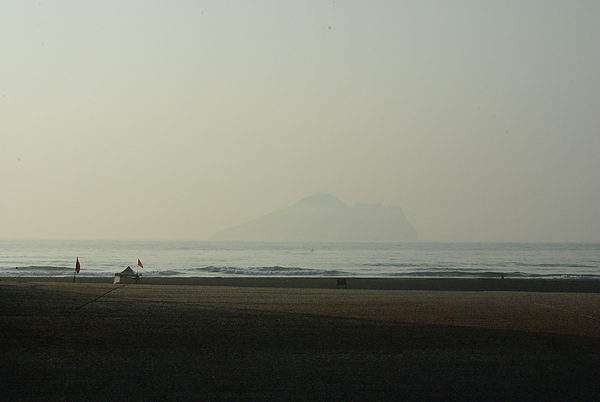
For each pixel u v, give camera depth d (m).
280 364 12.88
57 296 25.86
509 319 20.53
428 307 24.20
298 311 22.00
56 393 10.38
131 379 11.45
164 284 40.12
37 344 14.79
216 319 19.42
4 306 21.75
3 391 10.46
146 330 17.06
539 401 10.20
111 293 28.33
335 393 10.55
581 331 17.88
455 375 11.99
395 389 10.88
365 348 14.79
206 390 10.69
